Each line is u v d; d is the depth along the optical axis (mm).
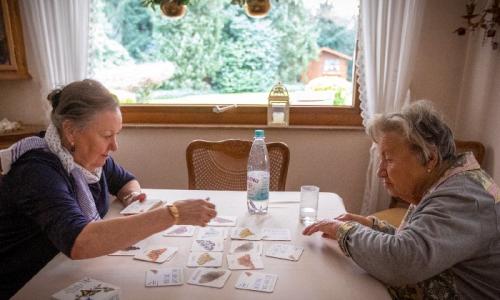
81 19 2260
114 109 1094
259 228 1231
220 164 1890
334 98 2547
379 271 896
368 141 2482
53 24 2252
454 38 2307
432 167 981
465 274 919
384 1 2129
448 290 932
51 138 1092
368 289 889
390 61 2211
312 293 874
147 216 970
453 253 844
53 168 1051
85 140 1078
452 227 858
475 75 2230
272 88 2406
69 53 2293
